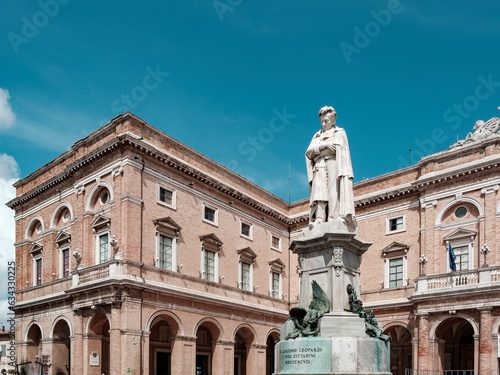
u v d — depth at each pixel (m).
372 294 42.00
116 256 32.44
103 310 32.22
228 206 42.12
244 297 41.53
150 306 32.75
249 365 41.31
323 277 13.16
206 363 42.41
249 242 43.94
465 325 39.00
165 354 39.31
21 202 43.84
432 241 39.00
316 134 14.92
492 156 36.59
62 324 37.38
